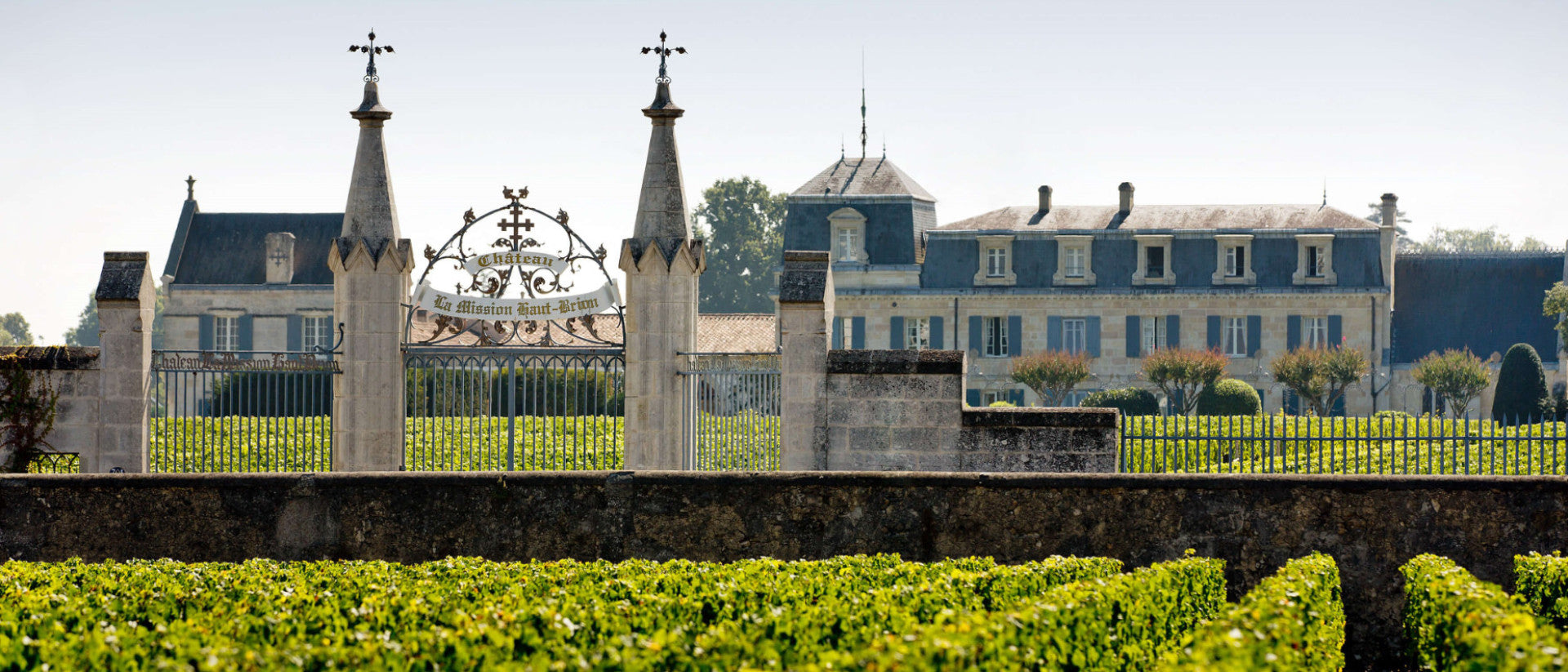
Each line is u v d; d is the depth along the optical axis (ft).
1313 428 99.81
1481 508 41.09
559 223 56.03
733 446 55.72
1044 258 195.00
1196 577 36.58
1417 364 190.70
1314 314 191.31
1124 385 192.65
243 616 29.71
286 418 55.67
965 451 53.78
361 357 55.88
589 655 26.55
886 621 29.14
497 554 43.52
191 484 43.62
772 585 33.71
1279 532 41.75
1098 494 42.50
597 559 42.78
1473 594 31.68
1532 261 205.57
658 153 56.18
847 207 196.95
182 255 209.26
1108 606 30.35
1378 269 191.11
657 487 43.52
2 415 54.80
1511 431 93.86
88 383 55.47
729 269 309.01
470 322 59.62
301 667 25.26
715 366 55.47
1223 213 198.18
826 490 43.29
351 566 38.34
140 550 43.57
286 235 207.10
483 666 25.62
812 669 23.62
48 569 36.86
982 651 25.00
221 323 206.69
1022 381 182.60
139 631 27.68
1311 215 196.95
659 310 55.47
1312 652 30.19
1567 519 40.70
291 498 43.68
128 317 55.01
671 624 30.09
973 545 42.83
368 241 55.88
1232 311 191.93
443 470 55.77
